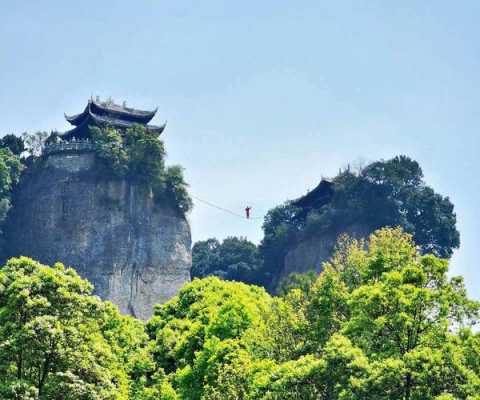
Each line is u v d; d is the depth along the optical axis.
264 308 108.94
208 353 94.06
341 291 81.12
